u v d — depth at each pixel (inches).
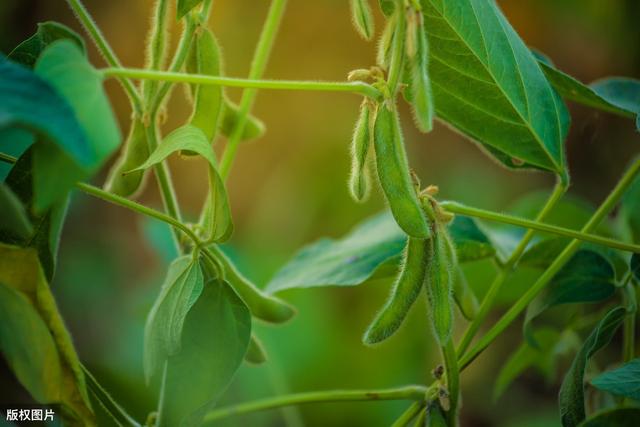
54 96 20.1
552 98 25.9
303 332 44.5
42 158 20.3
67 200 22.7
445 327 23.1
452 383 24.3
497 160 26.4
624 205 29.5
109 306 52.4
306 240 56.7
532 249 26.9
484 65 25.1
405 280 23.3
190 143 22.3
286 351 43.7
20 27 57.2
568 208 31.5
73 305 51.3
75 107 20.2
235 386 35.0
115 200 22.9
